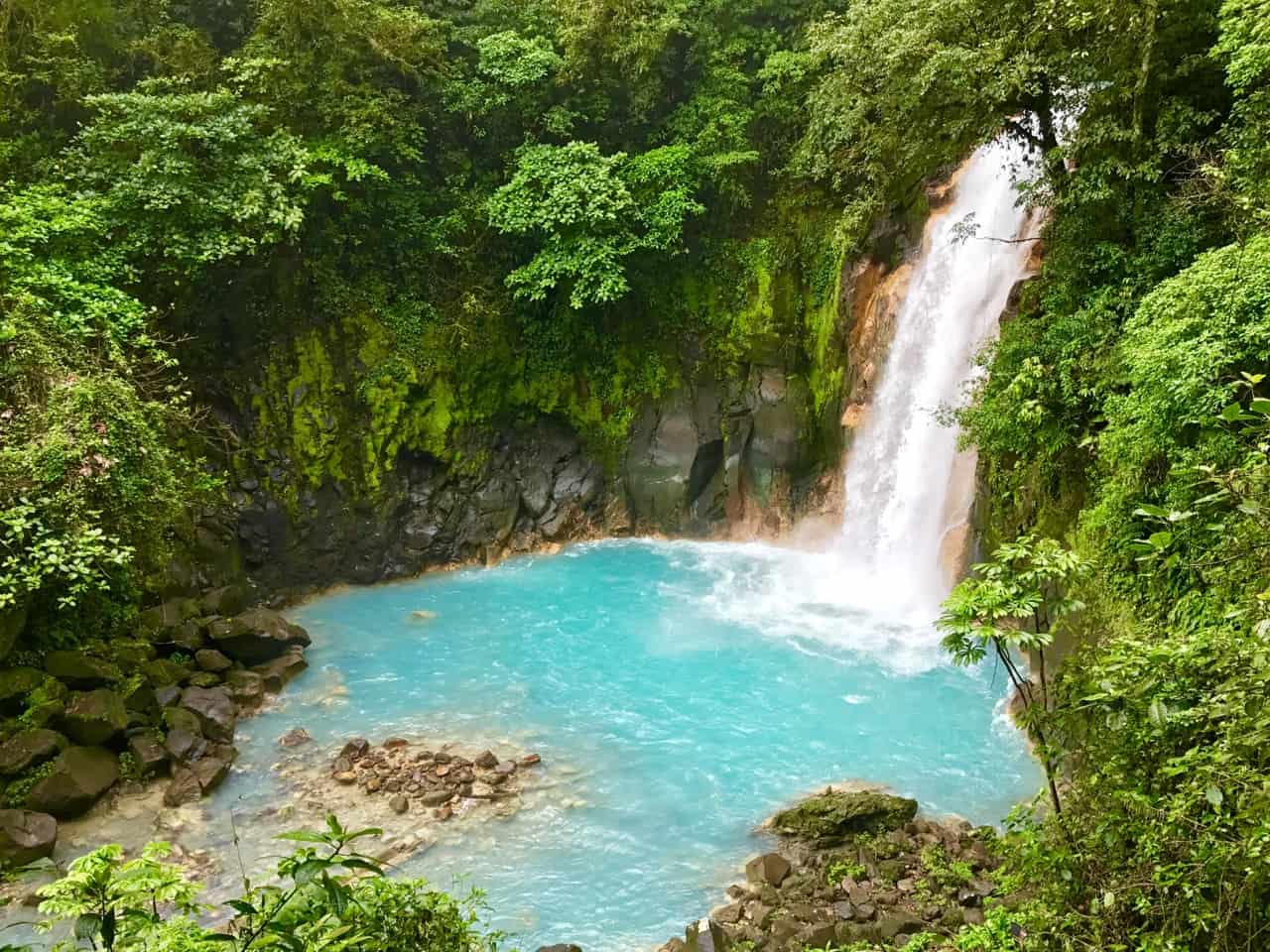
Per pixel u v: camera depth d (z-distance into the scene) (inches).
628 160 928.9
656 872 459.5
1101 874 254.2
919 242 853.2
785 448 937.5
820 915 411.8
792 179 953.5
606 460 978.1
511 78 892.0
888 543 833.5
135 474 589.6
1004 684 639.1
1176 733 245.0
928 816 498.6
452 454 917.8
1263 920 210.8
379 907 226.1
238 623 667.4
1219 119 565.3
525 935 413.7
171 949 167.0
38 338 567.8
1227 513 255.6
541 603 814.5
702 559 917.8
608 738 588.1
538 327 946.7
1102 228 588.4
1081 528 524.7
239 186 754.8
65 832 487.5
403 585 868.6
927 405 794.8
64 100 792.9
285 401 842.8
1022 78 572.1
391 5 890.1
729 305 957.8
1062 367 566.3
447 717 616.1
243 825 498.9
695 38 956.0
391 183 892.6
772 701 629.9
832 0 926.4
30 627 560.4
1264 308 395.5
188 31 853.8
